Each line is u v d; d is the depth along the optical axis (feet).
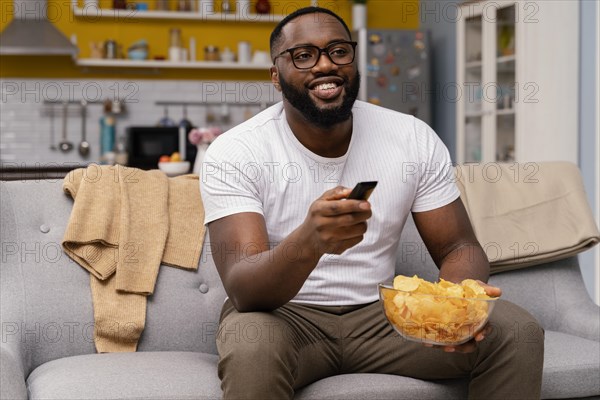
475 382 5.44
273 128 6.10
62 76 21.91
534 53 15.94
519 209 7.86
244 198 5.74
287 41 5.90
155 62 21.68
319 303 6.02
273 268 5.09
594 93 14.24
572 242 7.67
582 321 7.42
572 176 8.13
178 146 19.81
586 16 14.48
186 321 6.78
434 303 4.76
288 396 5.02
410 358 5.63
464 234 6.25
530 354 5.26
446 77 21.47
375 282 6.13
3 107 21.58
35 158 21.67
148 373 5.50
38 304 6.50
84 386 5.25
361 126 6.26
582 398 6.35
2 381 5.24
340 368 5.96
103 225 6.72
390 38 21.34
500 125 17.30
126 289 6.64
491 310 4.87
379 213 6.07
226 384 4.97
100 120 21.67
